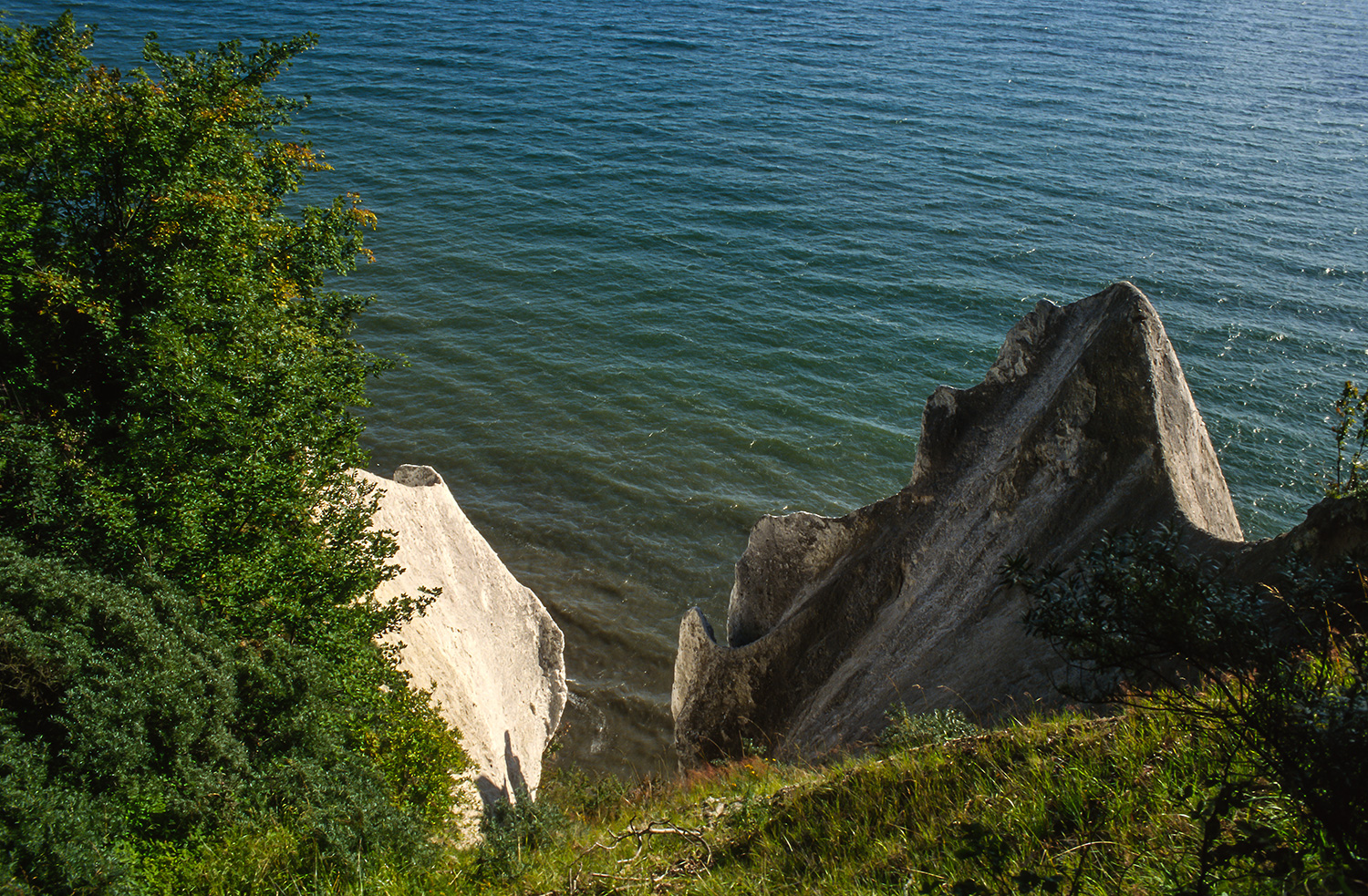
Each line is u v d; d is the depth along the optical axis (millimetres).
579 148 88875
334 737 14078
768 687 21469
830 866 7930
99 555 13922
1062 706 12680
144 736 11055
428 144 87000
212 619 13977
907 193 81188
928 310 61625
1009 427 19688
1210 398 51719
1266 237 73750
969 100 111812
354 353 24078
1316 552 11531
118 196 21469
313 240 26656
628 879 9133
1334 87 125750
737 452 46281
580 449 45031
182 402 15781
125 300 20812
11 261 18438
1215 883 5395
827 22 158875
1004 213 77375
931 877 6895
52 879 8852
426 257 63812
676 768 28312
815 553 22578
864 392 52281
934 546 19734
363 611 16969
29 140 20500
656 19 153625
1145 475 16406
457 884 10320
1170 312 61344
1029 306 62156
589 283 62250
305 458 17078
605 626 34562
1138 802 6723
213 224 20391
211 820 10945
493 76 113000
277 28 129000
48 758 10117
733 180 82625
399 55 119875
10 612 11055
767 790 10547
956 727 10656
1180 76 129375
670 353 54719
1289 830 5426
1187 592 5523
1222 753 6531
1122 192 82812
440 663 21719
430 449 44125
